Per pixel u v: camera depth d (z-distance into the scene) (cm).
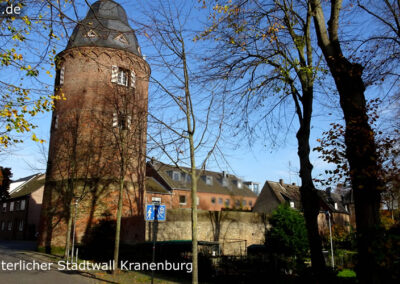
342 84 808
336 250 2581
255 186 5959
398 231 652
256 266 1380
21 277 1245
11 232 4781
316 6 911
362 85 802
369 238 656
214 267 1341
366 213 707
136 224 2123
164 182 4278
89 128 2167
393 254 601
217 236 2528
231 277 1302
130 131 1568
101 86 2197
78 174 2134
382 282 623
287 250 2370
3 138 740
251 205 5531
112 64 2262
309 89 1054
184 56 1074
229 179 5488
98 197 2109
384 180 831
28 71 777
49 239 2148
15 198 4806
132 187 2241
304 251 2372
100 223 2077
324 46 881
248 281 1284
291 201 4419
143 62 2361
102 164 2148
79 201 1933
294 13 1111
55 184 2217
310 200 1004
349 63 814
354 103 784
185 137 1048
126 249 1955
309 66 1029
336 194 5500
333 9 880
